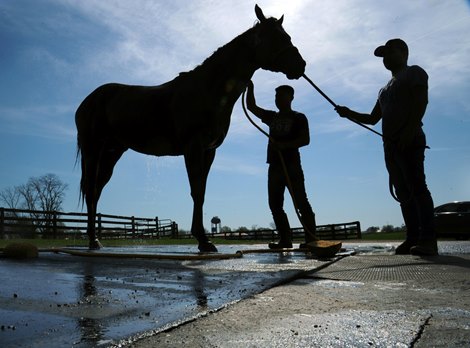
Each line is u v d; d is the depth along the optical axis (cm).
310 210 643
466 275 309
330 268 368
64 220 2189
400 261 423
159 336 149
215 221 3856
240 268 353
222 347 136
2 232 1938
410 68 517
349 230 2442
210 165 592
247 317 178
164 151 620
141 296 226
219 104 545
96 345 138
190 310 190
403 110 518
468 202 1711
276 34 533
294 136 636
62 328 160
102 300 215
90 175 671
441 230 1734
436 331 151
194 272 329
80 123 680
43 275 313
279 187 657
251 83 676
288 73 537
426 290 248
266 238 3045
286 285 273
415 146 511
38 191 3603
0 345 138
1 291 242
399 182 537
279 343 139
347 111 580
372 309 194
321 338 144
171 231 3219
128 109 612
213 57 549
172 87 577
